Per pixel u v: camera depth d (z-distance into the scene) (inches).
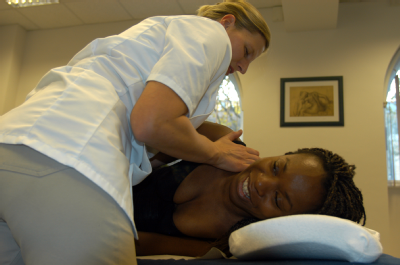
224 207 42.4
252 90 146.6
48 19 175.0
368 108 134.0
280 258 29.7
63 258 21.8
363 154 130.1
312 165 38.4
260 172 38.9
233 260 31.5
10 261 25.7
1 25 181.3
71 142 24.2
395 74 143.8
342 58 141.3
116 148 26.6
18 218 22.4
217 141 43.9
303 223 27.3
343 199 36.7
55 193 22.7
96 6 161.5
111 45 32.3
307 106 138.9
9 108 173.9
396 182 132.7
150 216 43.9
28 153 23.7
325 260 28.0
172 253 41.0
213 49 31.4
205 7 44.4
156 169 48.1
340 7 146.1
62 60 178.5
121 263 24.1
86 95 27.0
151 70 31.5
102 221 23.4
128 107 31.6
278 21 150.7
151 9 161.5
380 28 140.3
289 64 145.7
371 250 25.5
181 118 29.0
